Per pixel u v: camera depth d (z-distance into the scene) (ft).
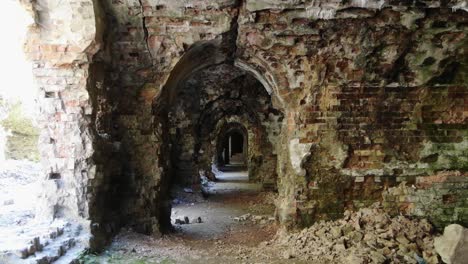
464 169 18.26
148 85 17.84
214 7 16.38
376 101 18.17
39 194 14.90
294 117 18.31
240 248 17.40
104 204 16.38
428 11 16.25
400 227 17.08
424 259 15.29
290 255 15.76
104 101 16.48
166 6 16.22
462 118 18.30
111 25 16.56
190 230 21.62
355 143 18.22
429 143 18.26
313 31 17.06
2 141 25.82
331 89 18.06
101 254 14.47
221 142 62.80
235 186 41.86
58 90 14.92
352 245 16.39
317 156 18.20
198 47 17.88
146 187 18.11
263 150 36.22
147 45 17.15
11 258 10.62
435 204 18.12
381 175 18.20
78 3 14.38
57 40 14.62
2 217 14.55
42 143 14.83
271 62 18.11
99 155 15.52
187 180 34.83
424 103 18.25
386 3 15.80
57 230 13.42
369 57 17.52
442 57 17.43
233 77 35.32
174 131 34.78
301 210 18.16
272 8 16.30
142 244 16.51
